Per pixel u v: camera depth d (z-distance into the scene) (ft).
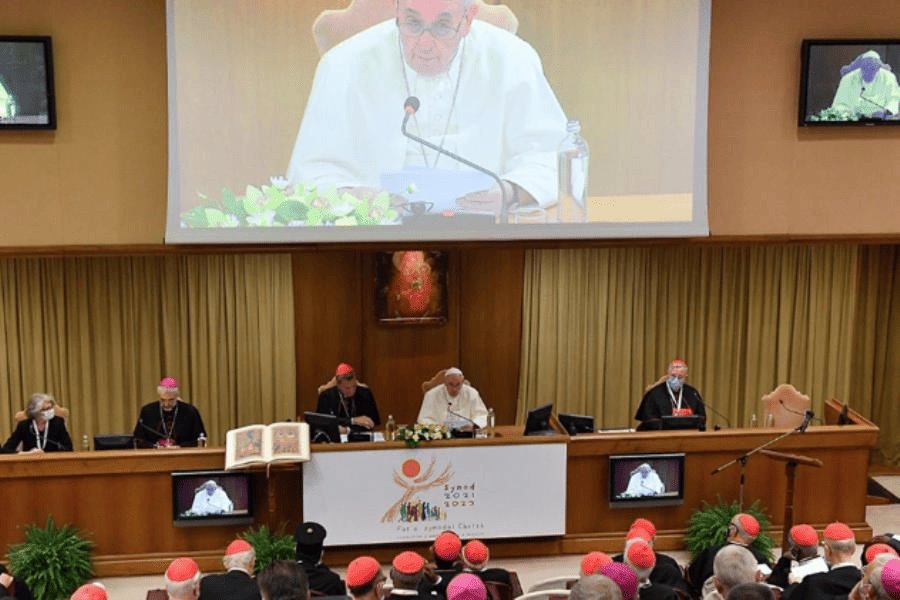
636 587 15.60
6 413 33.06
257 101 25.95
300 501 25.77
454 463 25.48
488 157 26.76
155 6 25.76
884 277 35.29
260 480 25.52
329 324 34.04
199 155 25.95
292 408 34.12
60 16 25.50
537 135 26.84
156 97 26.12
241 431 25.40
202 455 25.03
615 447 26.16
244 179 26.18
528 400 35.19
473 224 26.99
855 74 27.58
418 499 25.53
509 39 26.43
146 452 24.84
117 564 25.20
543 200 27.07
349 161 26.40
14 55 25.23
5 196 26.02
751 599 14.40
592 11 26.50
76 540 24.61
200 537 25.53
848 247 34.81
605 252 34.50
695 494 26.73
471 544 19.80
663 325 35.22
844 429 26.58
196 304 33.37
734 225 28.27
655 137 27.17
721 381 35.65
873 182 28.43
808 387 35.60
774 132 27.99
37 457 24.50
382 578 17.28
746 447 26.55
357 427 25.99
